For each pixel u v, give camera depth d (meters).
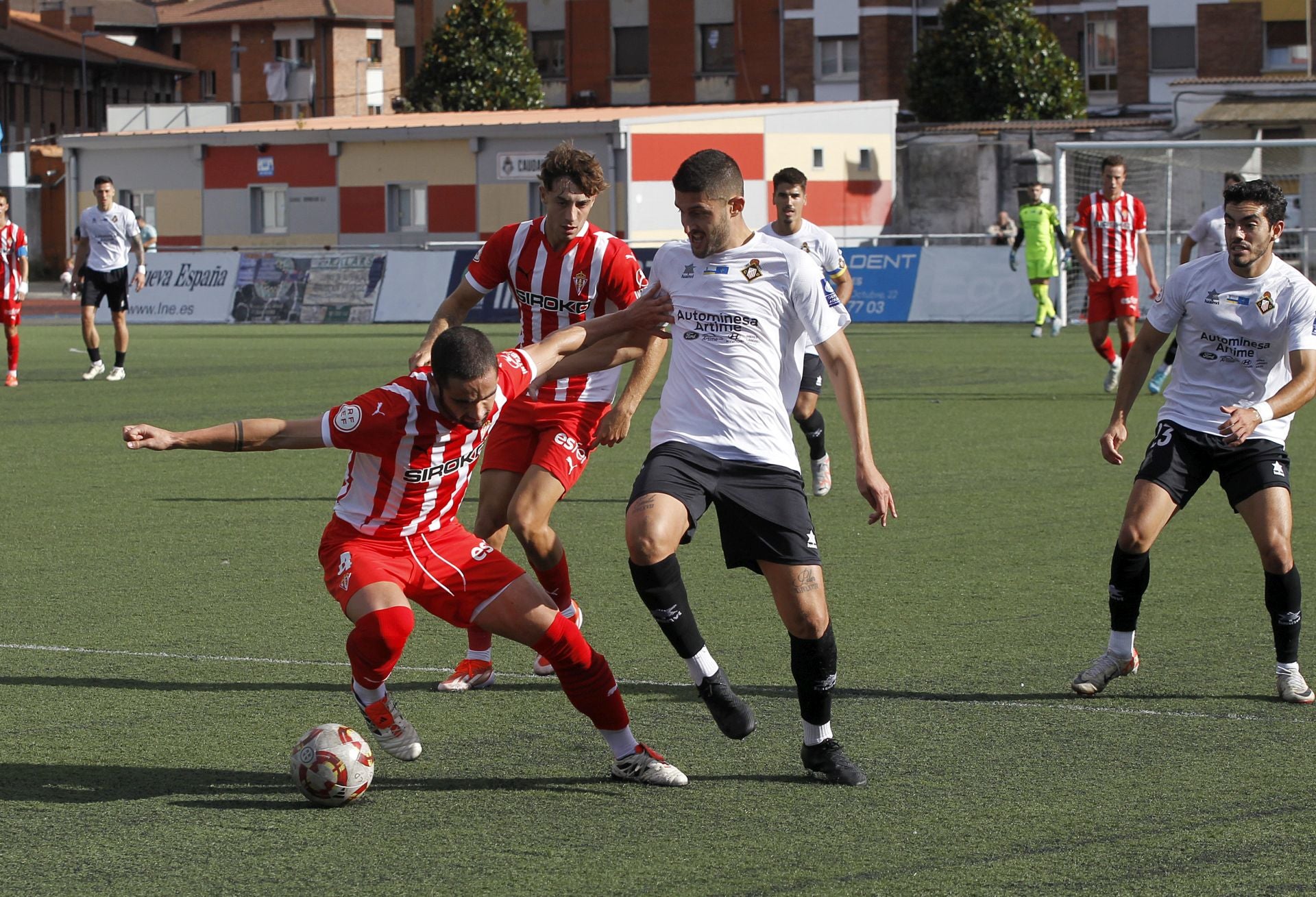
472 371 11.12
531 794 11.53
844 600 17.62
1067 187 78.62
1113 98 118.81
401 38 135.62
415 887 9.68
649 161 86.88
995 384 41.81
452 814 11.09
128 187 98.44
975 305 66.62
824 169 94.75
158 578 19.00
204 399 39.88
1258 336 14.08
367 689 11.86
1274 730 12.93
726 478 12.03
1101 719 13.26
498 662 15.56
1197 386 14.49
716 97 123.81
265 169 94.69
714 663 12.16
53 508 24.02
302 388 42.44
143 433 11.15
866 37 119.62
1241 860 10.05
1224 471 14.32
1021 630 16.22
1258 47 112.38
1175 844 10.34
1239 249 13.99
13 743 12.69
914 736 12.82
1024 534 21.36
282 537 21.69
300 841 10.54
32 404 38.97
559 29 127.12
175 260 74.38
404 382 11.62
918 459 28.44
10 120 160.62
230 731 13.05
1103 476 26.45
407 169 91.75
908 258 67.62
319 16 177.75
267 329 68.50
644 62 125.50
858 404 12.01
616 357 13.90
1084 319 66.81
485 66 112.69
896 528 21.92
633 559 11.83
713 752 12.52
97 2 187.75
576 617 15.37
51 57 164.38
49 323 75.75
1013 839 10.45
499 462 15.29
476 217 90.38
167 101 186.38
